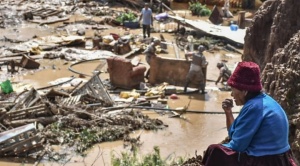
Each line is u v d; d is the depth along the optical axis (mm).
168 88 15477
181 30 25328
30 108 12336
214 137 12266
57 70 17766
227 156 4219
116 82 15969
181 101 14938
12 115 12023
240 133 4141
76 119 12273
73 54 19828
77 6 30500
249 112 4133
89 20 27062
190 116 13734
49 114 12586
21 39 22281
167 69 16219
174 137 12148
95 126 12203
